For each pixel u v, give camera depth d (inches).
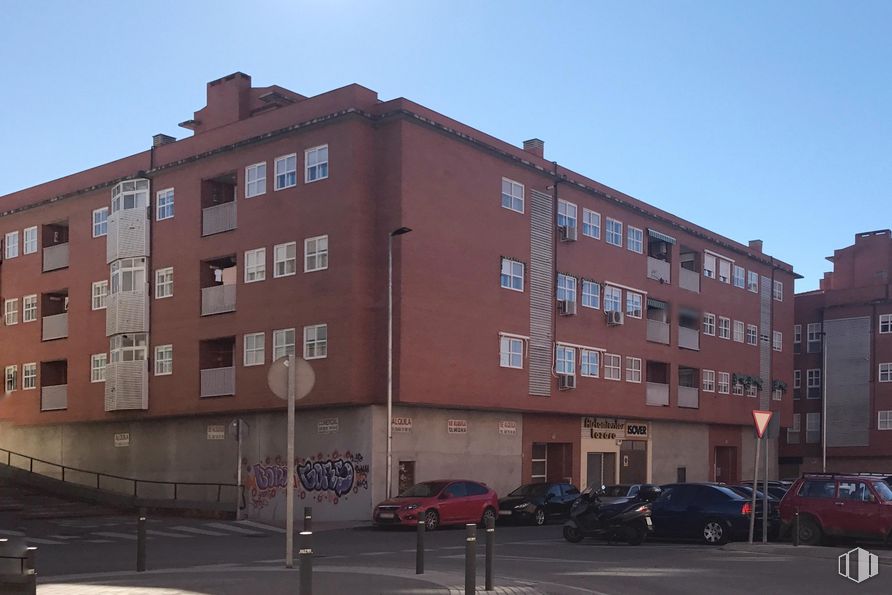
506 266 1460.4
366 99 1298.0
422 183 1306.6
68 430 1665.8
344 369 1245.7
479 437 1429.6
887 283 2800.2
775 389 2316.7
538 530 1167.6
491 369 1411.2
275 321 1333.7
